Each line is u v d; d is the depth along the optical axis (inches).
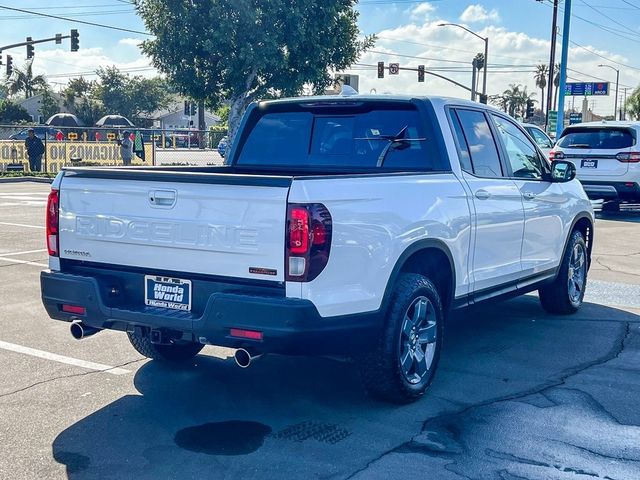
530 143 281.0
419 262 215.5
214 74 863.1
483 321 299.1
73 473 164.4
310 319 173.0
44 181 1019.3
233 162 267.0
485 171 246.2
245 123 265.9
